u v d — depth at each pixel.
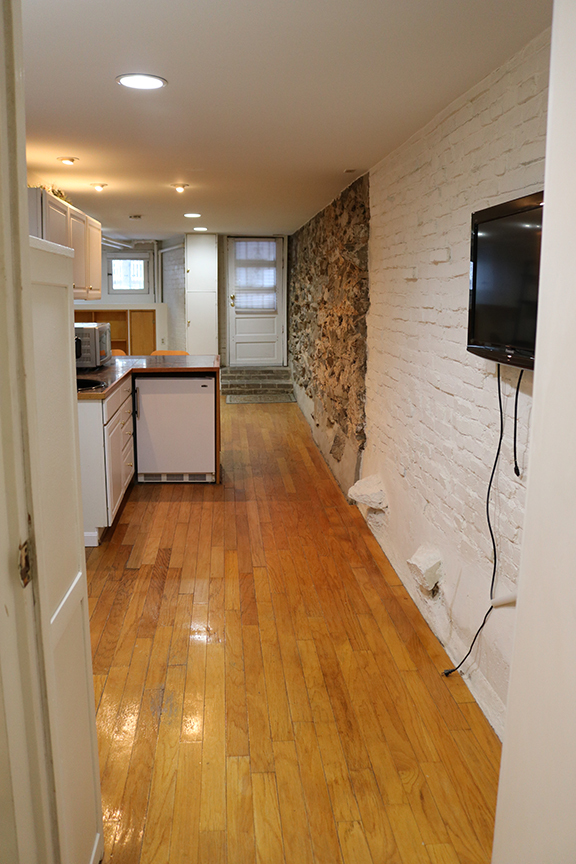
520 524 2.20
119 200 5.82
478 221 2.29
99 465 3.90
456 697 2.56
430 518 3.16
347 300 4.99
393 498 3.84
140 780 2.10
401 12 1.87
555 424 1.07
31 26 1.98
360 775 2.14
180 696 2.54
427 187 3.12
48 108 2.88
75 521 1.62
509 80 2.24
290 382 9.30
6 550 1.04
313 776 2.13
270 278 9.68
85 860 1.68
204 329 9.45
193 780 2.11
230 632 3.03
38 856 1.21
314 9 1.85
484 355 2.28
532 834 1.13
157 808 1.99
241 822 1.94
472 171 2.57
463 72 2.38
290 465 5.92
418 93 2.63
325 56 2.23
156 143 3.54
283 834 1.90
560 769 1.03
